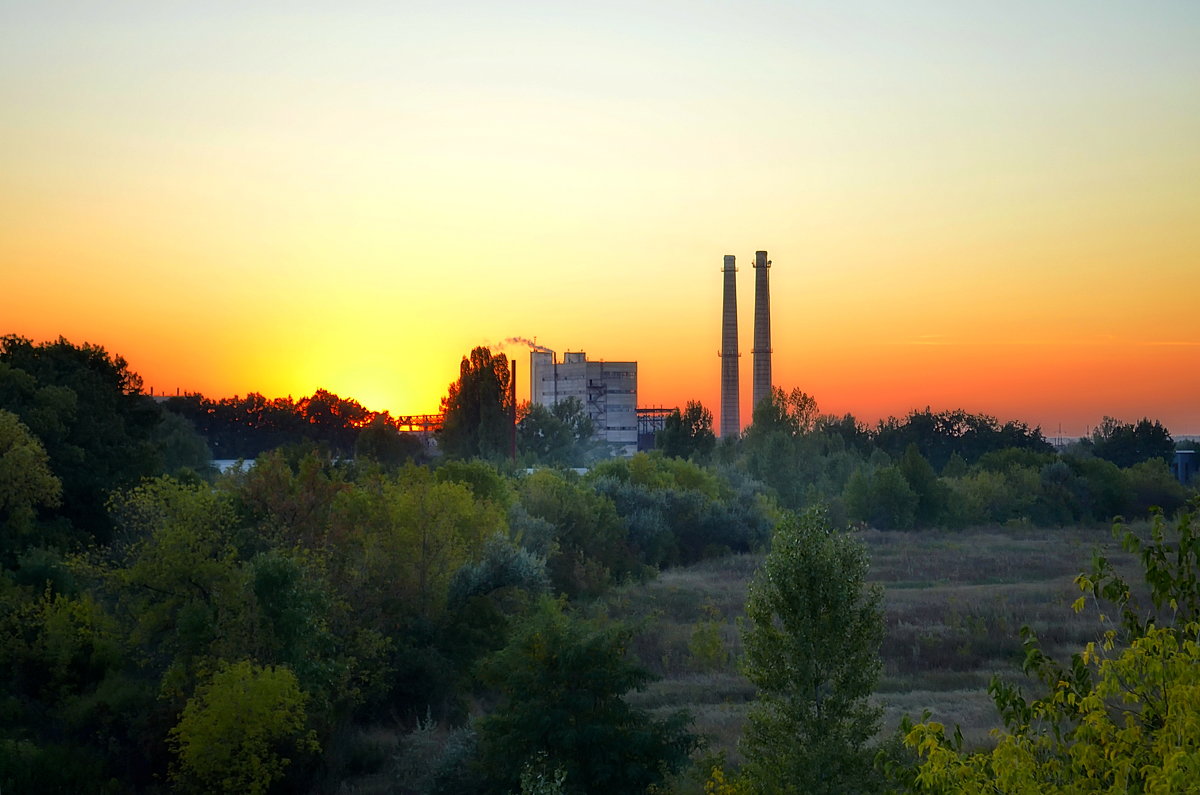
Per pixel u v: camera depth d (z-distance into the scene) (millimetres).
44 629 37688
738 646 49312
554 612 34438
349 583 43219
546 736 27531
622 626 29812
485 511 53531
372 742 36844
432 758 32906
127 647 37688
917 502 114875
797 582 25062
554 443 169875
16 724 34625
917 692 40844
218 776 31344
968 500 119875
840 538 25906
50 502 51219
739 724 36344
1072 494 125188
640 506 89438
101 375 68250
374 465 64375
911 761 23828
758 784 23812
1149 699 11367
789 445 122562
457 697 41500
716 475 108062
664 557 84000
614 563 74562
